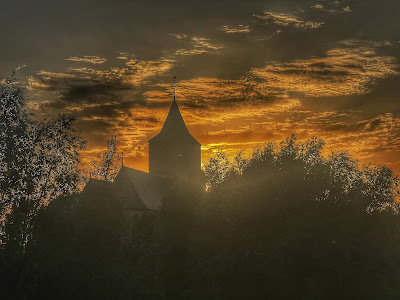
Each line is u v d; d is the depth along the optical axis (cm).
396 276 4466
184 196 5116
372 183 5397
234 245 4719
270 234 4812
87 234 4516
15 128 4331
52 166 4303
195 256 4656
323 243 4706
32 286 3641
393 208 5312
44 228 4128
